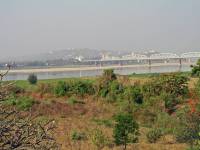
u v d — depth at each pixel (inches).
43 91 2102.6
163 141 1122.7
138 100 1804.9
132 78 2348.7
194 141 864.3
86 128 1333.7
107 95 1962.4
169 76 1811.0
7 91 254.8
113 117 1574.8
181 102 1679.4
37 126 254.8
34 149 246.7
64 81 2171.5
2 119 245.0
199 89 1369.3
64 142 1074.1
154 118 1529.3
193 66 1643.7
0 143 238.4
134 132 1099.3
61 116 1583.4
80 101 1947.6
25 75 4591.5
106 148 1027.3
